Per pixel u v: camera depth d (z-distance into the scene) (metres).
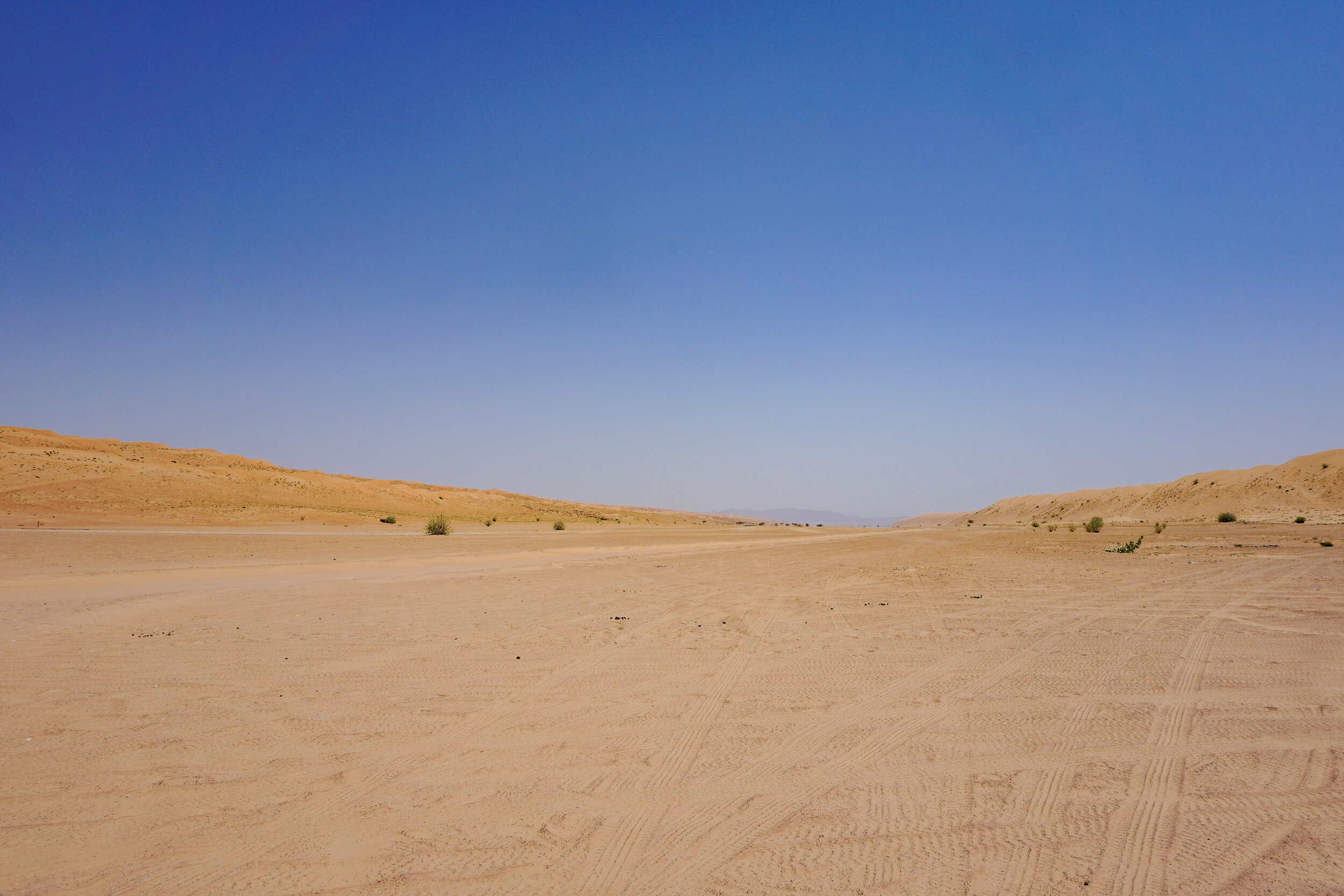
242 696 8.96
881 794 5.86
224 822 5.47
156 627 14.17
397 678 9.90
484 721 7.91
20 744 7.20
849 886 4.47
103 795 5.96
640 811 5.61
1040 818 5.37
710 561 32.56
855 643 12.26
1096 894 4.30
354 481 132.75
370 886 4.54
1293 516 87.56
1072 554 34.06
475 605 17.48
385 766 6.59
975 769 6.38
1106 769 6.32
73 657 11.26
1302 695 8.54
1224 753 6.63
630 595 19.48
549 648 12.04
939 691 8.99
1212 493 112.62
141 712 8.27
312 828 5.37
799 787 6.03
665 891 4.45
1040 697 8.65
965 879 4.52
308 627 14.16
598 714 8.14
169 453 139.50
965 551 38.41
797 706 8.40
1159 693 8.72
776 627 14.09
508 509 126.44
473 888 4.51
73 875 4.73
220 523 64.50
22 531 42.09
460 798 5.88
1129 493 144.38
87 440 132.38
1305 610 15.16
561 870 4.71
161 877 4.69
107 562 27.83
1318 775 6.07
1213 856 4.74
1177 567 25.59
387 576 24.72
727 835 5.19
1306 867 4.57
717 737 7.33
